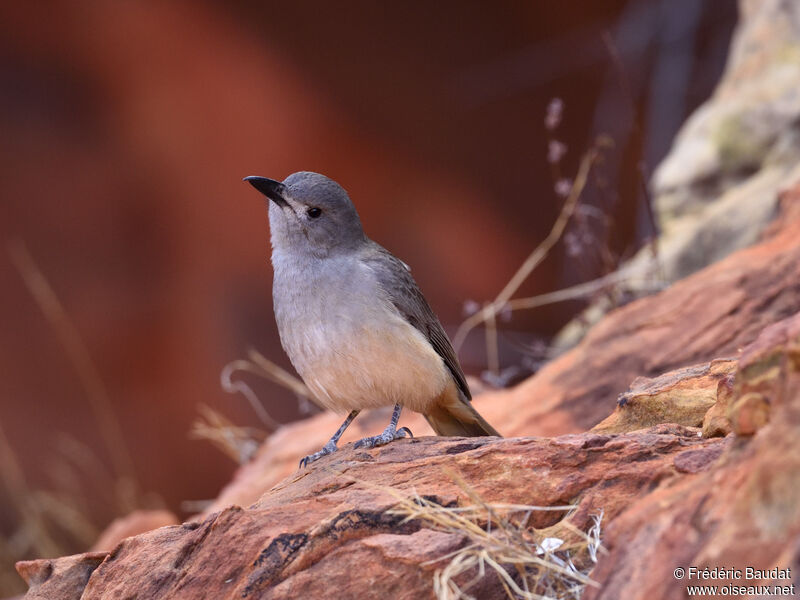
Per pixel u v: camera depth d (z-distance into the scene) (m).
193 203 22.47
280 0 23.66
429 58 24.45
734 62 12.48
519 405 8.26
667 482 4.24
